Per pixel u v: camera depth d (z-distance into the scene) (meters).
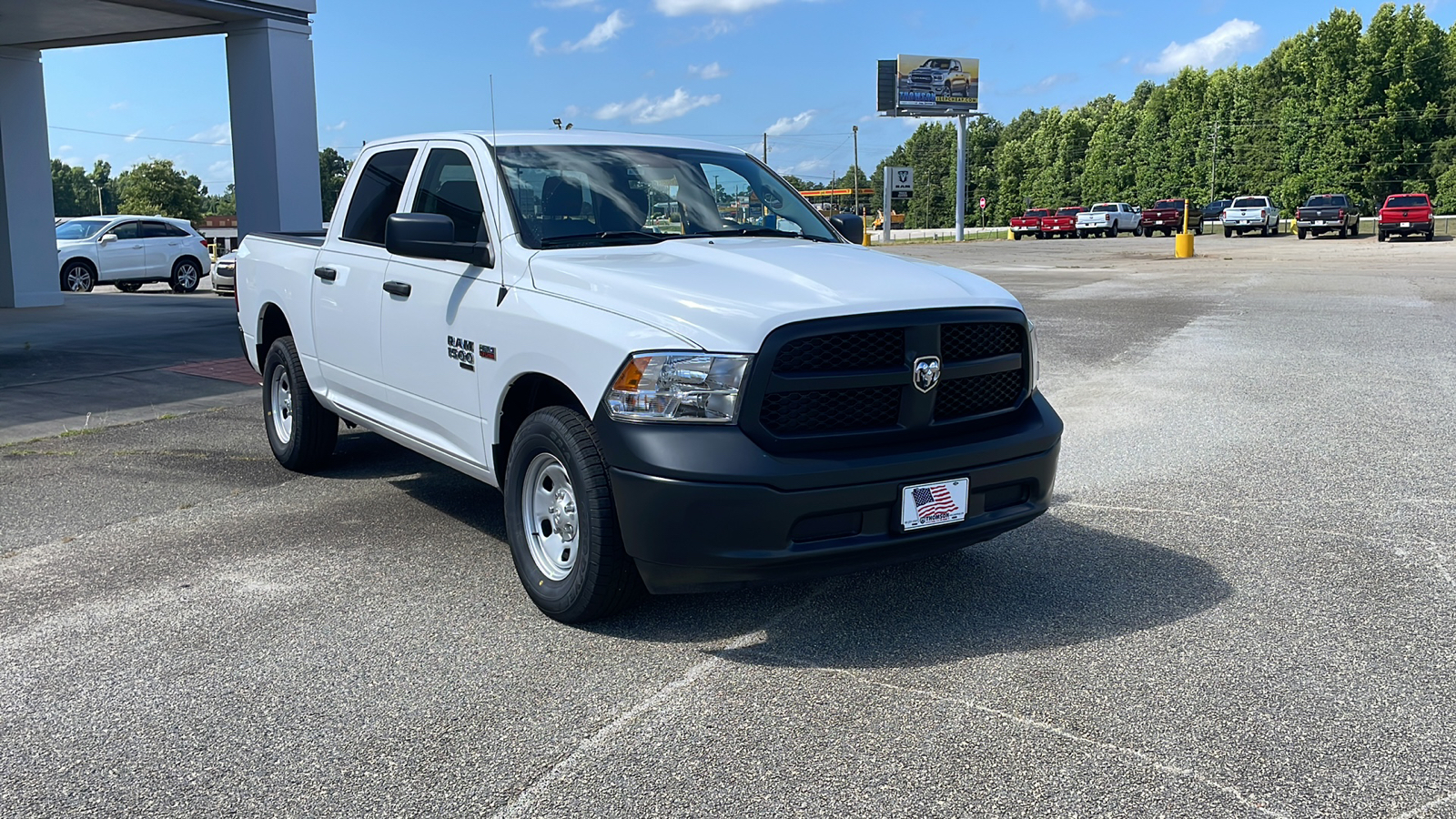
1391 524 5.54
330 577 4.82
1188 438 7.58
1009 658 3.89
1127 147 97.88
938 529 3.95
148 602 4.50
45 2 13.77
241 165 14.86
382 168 5.74
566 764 3.14
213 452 7.38
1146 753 3.19
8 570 4.94
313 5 14.88
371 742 3.29
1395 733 3.31
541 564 4.37
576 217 4.77
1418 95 74.50
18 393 9.59
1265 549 5.15
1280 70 83.69
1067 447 7.36
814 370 3.76
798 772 3.09
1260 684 3.65
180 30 15.67
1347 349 11.77
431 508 5.98
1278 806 2.90
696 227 5.07
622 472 3.79
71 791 3.02
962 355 4.08
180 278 24.05
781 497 3.64
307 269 6.18
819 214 5.71
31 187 17.98
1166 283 22.00
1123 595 4.54
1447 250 36.28
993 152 136.50
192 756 3.21
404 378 5.24
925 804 2.91
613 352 3.84
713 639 4.09
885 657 3.91
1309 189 78.06
